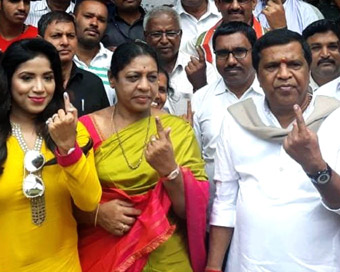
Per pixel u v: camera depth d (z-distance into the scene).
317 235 2.51
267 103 2.71
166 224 2.62
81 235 2.80
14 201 2.47
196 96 3.63
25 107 2.56
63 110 2.46
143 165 2.71
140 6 4.81
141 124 2.79
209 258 2.86
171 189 2.64
